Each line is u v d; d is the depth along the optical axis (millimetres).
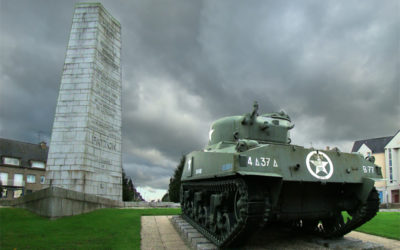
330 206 11477
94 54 25672
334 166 10438
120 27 29781
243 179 9258
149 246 11523
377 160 59500
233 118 14172
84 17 26781
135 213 19125
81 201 18641
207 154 12000
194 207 14133
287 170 9547
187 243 12055
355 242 11703
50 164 23516
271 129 13742
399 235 13953
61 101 24719
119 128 27922
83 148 23531
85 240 11633
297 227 14125
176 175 39500
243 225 9172
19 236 11883
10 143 65438
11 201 22281
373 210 11008
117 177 26828
